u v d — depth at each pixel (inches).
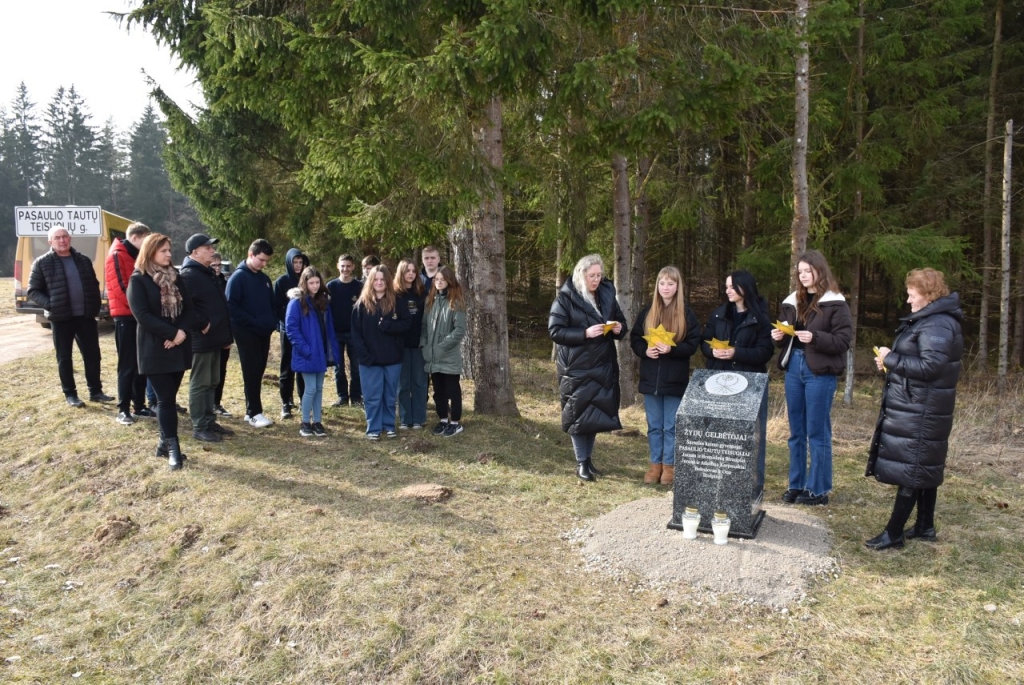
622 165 404.2
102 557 194.5
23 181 2124.8
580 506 217.6
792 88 454.6
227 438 277.9
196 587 174.2
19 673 148.8
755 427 183.5
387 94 253.0
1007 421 362.9
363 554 182.9
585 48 268.4
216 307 268.4
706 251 709.3
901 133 465.7
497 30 228.1
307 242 529.3
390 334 279.1
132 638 159.2
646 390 237.8
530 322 796.0
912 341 175.9
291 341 275.0
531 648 145.9
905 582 166.4
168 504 219.6
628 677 136.3
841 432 350.9
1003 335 450.3
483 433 295.1
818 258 210.2
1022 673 133.4
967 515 211.0
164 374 242.1
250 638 154.8
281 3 294.0
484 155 276.1
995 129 566.3
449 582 170.1
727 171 591.5
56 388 356.2
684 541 185.3
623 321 240.4
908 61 491.8
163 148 545.0
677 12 281.7
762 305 227.5
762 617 154.9
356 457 259.9
